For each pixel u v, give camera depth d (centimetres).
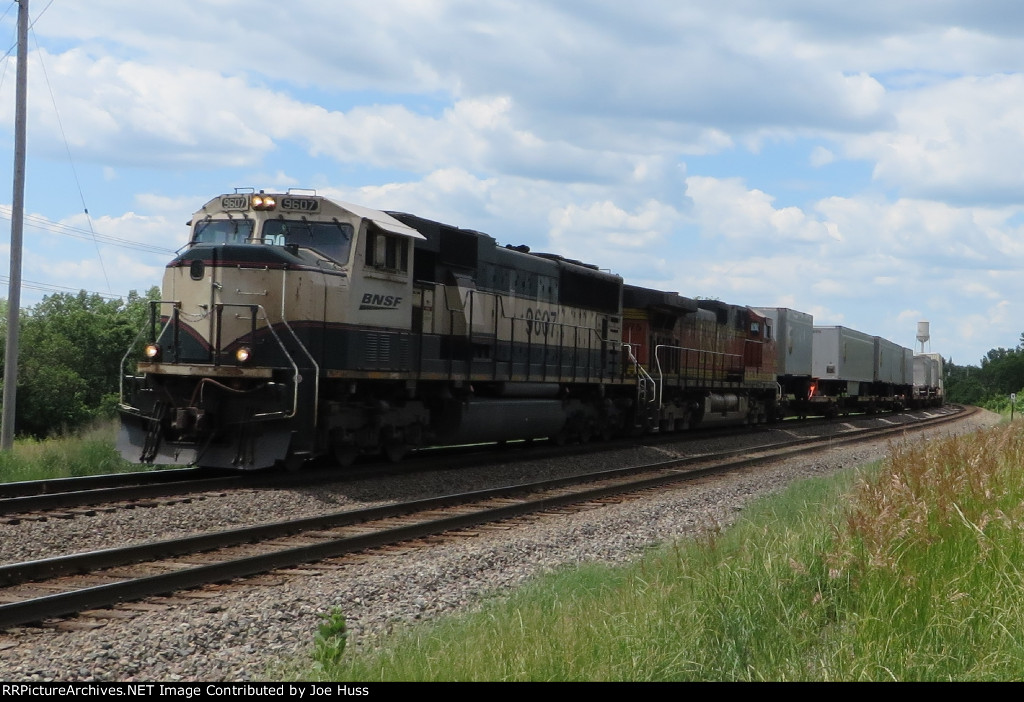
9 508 1122
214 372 1441
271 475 1471
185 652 663
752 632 650
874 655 579
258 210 1568
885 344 5372
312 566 959
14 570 834
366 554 1032
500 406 1962
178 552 988
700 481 1794
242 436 1456
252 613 750
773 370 3744
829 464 2156
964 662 581
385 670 614
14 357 1825
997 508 809
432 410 1855
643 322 2639
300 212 1561
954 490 849
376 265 1597
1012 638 583
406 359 1678
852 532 764
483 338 1919
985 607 638
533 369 2092
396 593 848
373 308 1591
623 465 2095
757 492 1650
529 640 647
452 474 1669
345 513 1202
